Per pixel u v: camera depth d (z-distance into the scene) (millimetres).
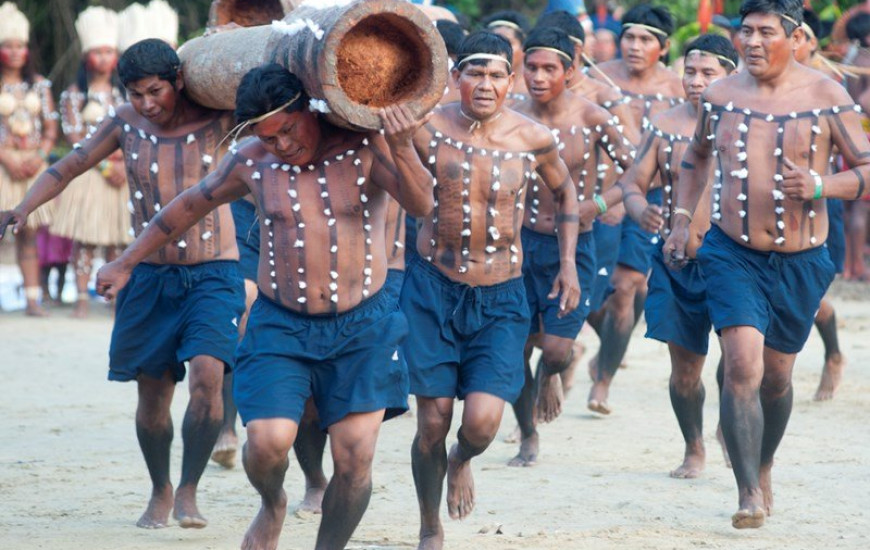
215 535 16281
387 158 13500
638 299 25625
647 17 26203
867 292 41750
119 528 16641
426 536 15414
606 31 34938
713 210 16938
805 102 16438
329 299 13633
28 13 56156
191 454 16453
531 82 21203
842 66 28844
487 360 15438
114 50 36688
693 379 19391
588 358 32875
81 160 16969
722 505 17891
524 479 19609
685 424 19656
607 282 23188
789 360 17109
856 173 15938
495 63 15562
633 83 26469
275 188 13617
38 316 37438
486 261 15695
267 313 13836
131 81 16219
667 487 19031
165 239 14305
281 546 15766
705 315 18766
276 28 13703
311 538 16188
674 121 20312
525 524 16750
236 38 15742
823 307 25438
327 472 20000
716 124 16844
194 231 16453
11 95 35969
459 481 16078
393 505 17953
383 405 13664
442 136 15750
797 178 15617
